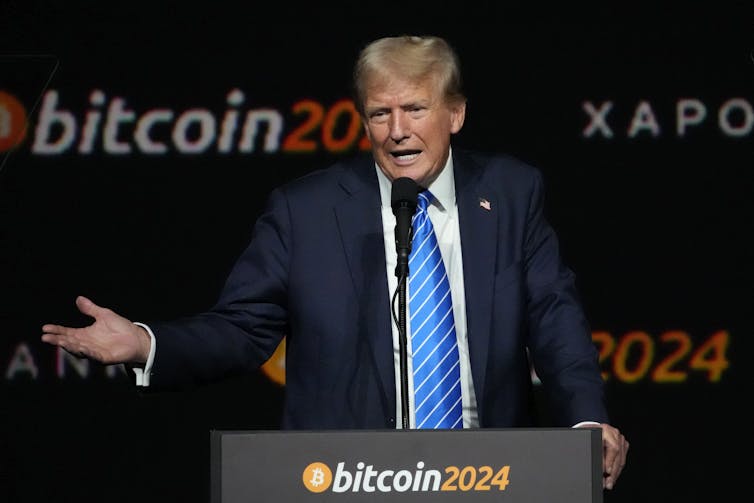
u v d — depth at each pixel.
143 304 14.76
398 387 8.55
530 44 14.81
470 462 6.50
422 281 8.66
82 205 14.73
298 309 8.81
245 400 14.88
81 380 14.78
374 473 6.49
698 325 14.76
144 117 14.73
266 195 14.76
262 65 14.77
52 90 14.67
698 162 14.72
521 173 9.38
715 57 14.72
